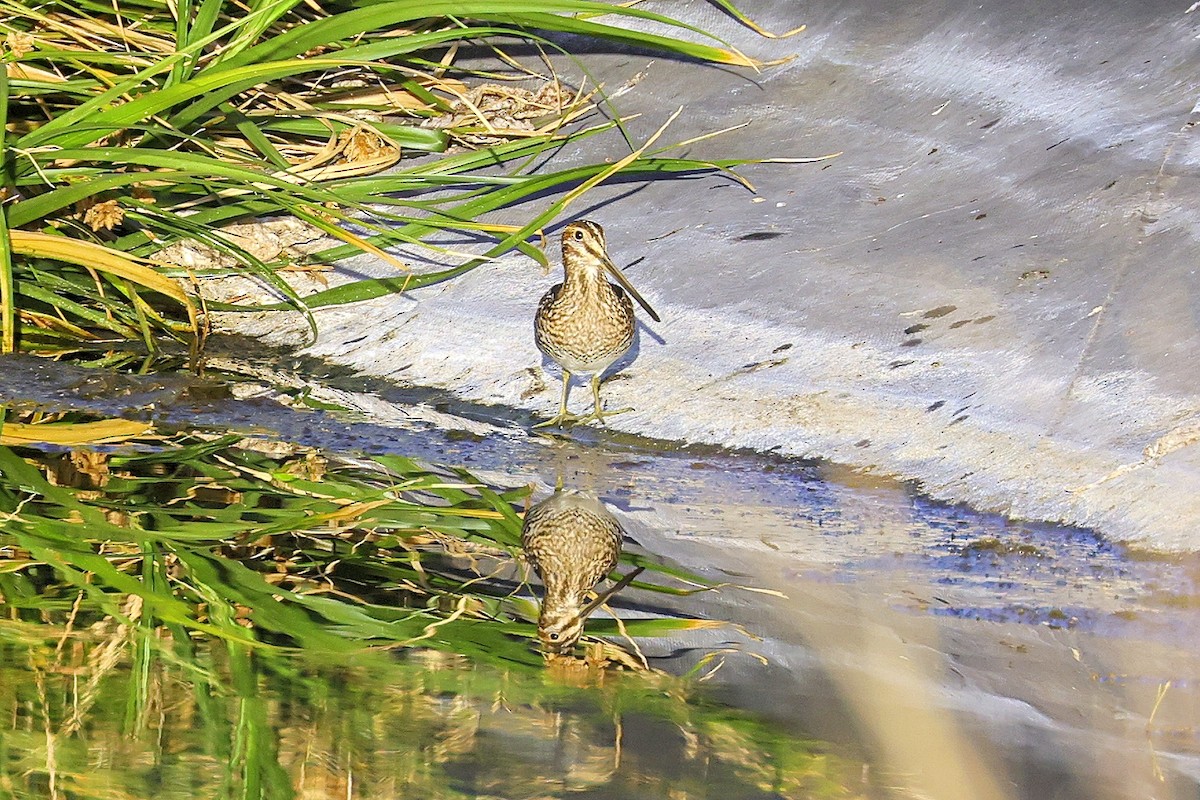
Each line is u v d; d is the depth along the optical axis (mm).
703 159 13258
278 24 13562
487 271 12227
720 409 10164
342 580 7879
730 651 6906
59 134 10891
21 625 7215
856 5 15258
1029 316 10312
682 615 7363
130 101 11398
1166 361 9438
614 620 7324
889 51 14484
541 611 7504
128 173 11047
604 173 11430
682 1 16016
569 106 13656
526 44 15516
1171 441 8695
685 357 10773
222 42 13633
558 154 13492
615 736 6070
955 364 10055
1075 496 8531
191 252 12273
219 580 7805
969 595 7438
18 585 7668
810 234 12000
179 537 8398
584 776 5715
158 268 12070
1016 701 6094
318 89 13953
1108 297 10273
